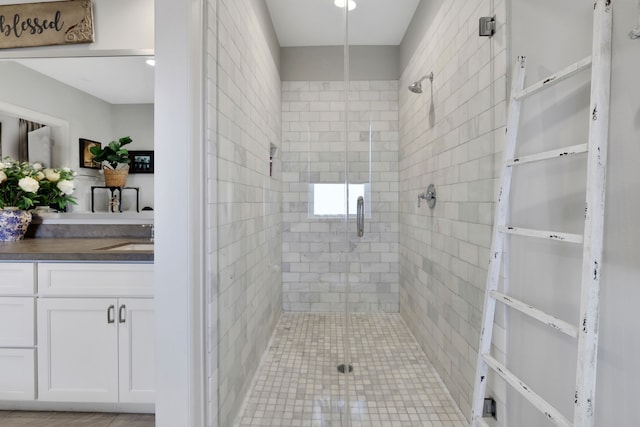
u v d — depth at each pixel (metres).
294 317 2.88
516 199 1.34
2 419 1.73
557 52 1.11
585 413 0.85
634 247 0.82
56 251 1.72
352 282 2.92
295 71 2.92
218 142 1.48
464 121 1.76
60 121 2.12
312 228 2.95
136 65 2.09
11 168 2.11
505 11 1.40
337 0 2.41
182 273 1.24
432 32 2.18
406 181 2.73
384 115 2.92
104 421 1.73
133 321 1.73
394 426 1.68
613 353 0.87
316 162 2.97
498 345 1.44
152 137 2.17
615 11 0.87
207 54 1.35
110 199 2.23
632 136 0.83
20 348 1.73
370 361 2.26
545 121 1.18
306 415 1.75
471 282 1.69
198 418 1.31
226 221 1.59
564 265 1.09
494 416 1.47
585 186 1.00
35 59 2.02
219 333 1.50
